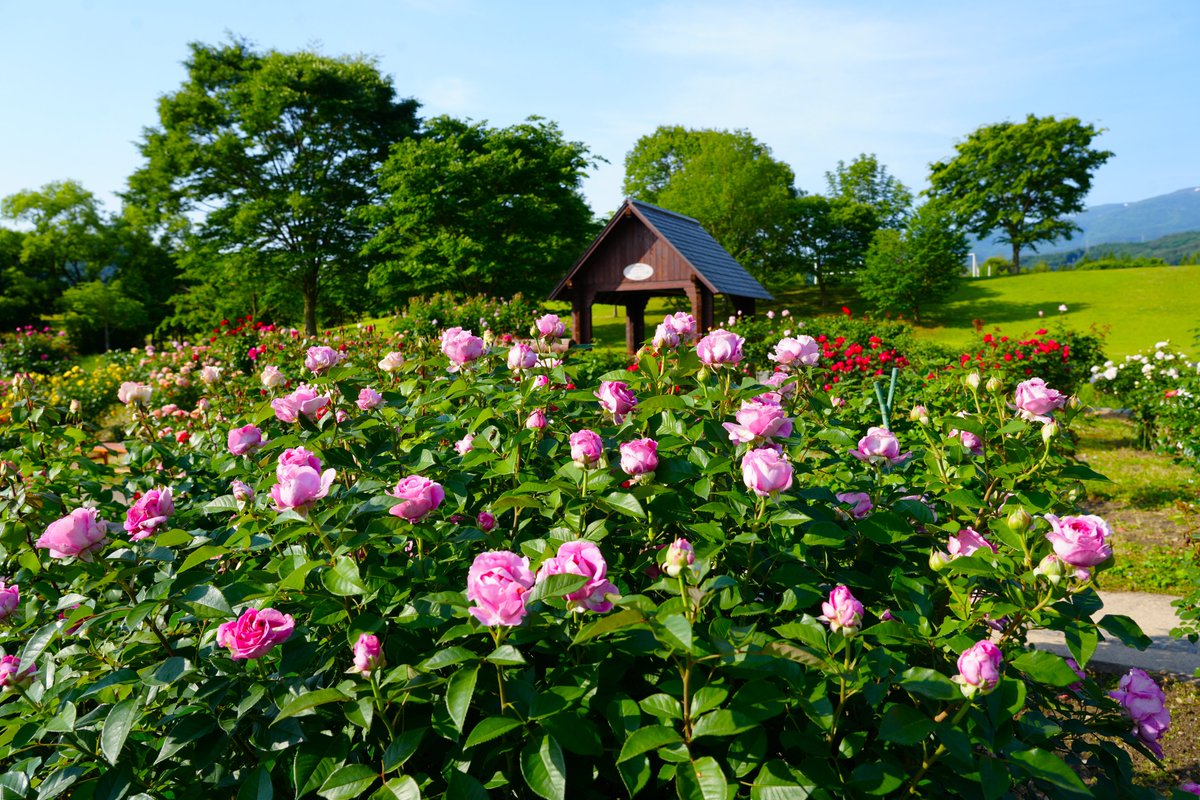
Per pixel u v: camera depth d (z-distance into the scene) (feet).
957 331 111.04
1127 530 22.56
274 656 5.81
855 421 16.11
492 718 4.91
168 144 106.52
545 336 10.75
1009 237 181.06
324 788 4.91
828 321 47.09
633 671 6.17
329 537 6.42
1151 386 34.73
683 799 4.56
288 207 108.06
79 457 10.40
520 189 95.30
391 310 99.50
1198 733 11.93
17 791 5.58
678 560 5.07
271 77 106.63
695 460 7.44
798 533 6.86
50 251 157.89
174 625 6.28
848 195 182.29
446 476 7.74
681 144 177.27
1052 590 5.68
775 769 4.88
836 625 5.09
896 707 4.97
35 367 56.29
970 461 8.50
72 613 6.26
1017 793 8.23
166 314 163.32
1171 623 16.01
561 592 4.80
